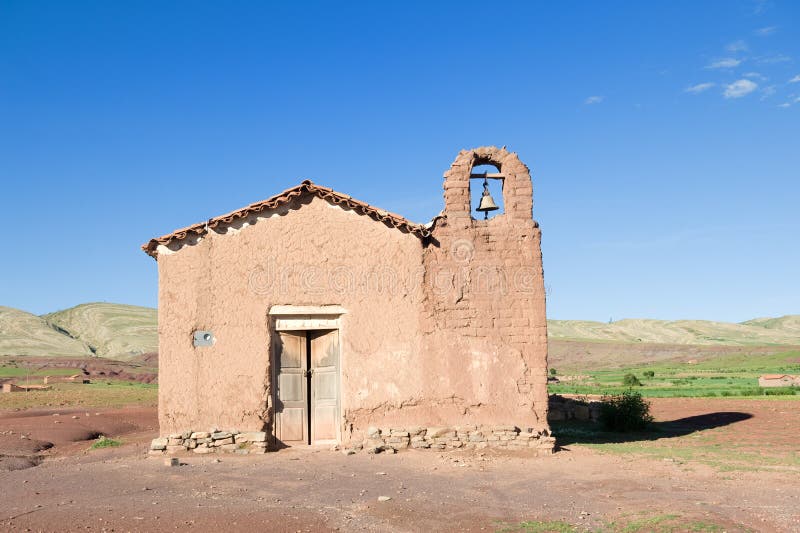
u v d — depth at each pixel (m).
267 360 16.61
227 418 16.31
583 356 148.00
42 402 40.97
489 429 16.67
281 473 13.55
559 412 25.70
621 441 19.38
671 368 115.25
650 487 11.93
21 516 9.59
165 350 16.38
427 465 14.56
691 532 8.62
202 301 16.58
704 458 15.57
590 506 10.53
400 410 16.75
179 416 16.25
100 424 24.06
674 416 29.55
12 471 14.15
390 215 17.16
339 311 16.98
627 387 62.78
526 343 17.09
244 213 16.84
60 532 8.78
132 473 13.58
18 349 167.00
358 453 16.06
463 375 16.91
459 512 10.20
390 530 9.23
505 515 10.00
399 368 16.86
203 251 16.73
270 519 9.66
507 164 17.77
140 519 9.52
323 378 17.16
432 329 17.02
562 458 15.65
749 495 11.18
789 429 22.72
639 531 8.83
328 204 17.27
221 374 16.41
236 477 13.11
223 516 9.79
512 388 16.95
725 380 74.31
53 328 196.38
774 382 59.38
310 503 10.81
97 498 11.02
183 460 15.23
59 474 13.55
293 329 16.98
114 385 75.25
